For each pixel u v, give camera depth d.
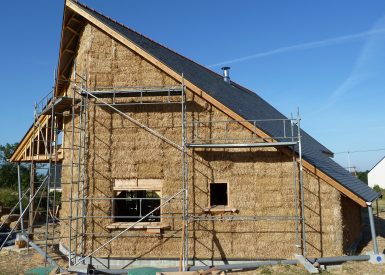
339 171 16.53
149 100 13.61
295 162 12.71
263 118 18.06
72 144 13.30
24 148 18.27
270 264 12.14
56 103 14.39
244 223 12.77
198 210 12.88
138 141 13.46
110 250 12.95
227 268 11.89
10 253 15.02
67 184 15.12
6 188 37.53
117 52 14.04
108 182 13.31
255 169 12.96
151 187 13.21
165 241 12.85
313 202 12.58
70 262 12.47
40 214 24.64
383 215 28.28
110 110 13.69
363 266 11.84
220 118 13.25
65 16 14.43
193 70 17.77
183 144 12.80
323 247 12.40
